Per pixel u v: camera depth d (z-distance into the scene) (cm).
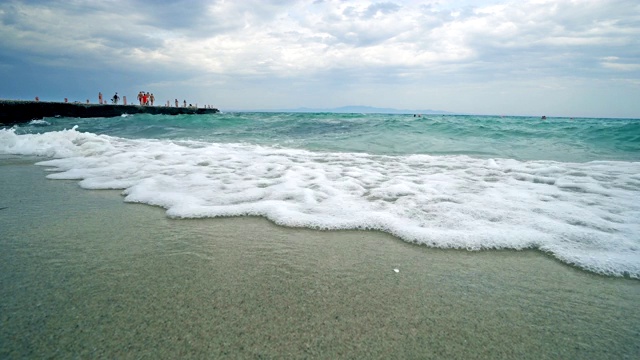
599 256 236
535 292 193
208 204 344
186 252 234
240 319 159
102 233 266
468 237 265
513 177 504
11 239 251
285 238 264
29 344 138
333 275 206
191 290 184
